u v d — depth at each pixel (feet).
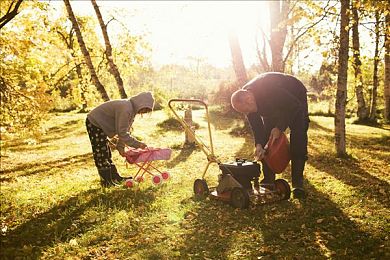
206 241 9.41
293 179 12.12
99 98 38.34
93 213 11.51
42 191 15.12
